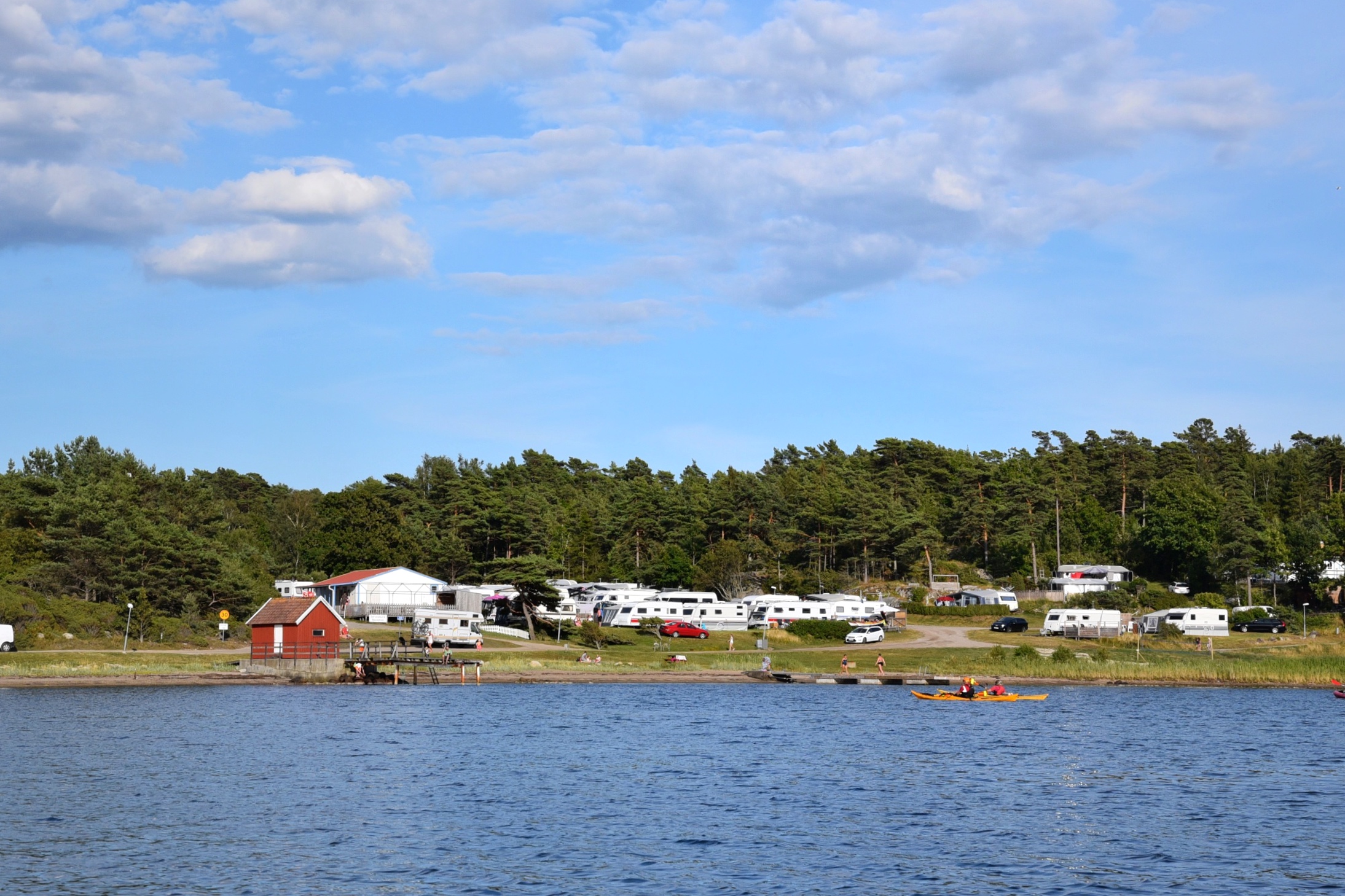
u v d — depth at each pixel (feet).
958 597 556.10
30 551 422.82
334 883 113.39
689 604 473.26
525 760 187.42
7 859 120.26
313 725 225.56
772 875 117.70
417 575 458.09
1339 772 185.26
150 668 323.57
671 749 201.98
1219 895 112.78
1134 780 176.35
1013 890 113.60
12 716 233.76
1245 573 561.43
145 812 143.13
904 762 192.34
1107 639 454.40
